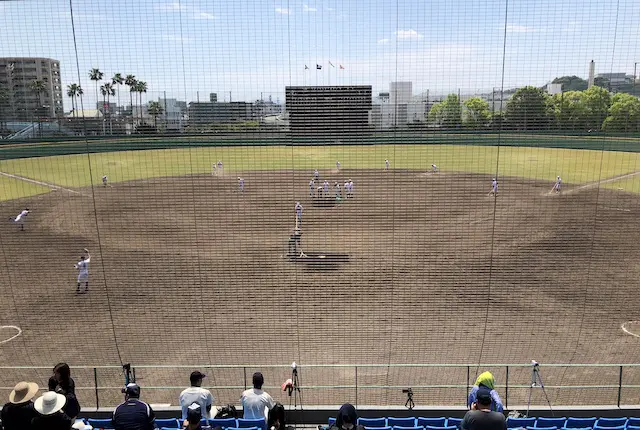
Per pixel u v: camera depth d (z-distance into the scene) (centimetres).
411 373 955
